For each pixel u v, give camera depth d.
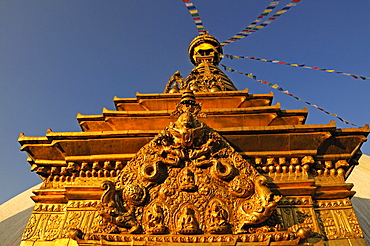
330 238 5.88
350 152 6.78
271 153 6.62
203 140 6.32
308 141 6.58
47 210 6.59
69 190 6.45
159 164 6.15
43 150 7.00
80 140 6.78
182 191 5.95
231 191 5.85
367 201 15.76
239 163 6.15
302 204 6.18
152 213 5.69
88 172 6.84
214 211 5.66
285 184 6.30
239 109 7.95
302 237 5.40
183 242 5.38
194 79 12.81
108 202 5.67
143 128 8.26
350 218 6.13
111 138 6.75
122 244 5.39
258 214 5.52
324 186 6.36
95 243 5.41
